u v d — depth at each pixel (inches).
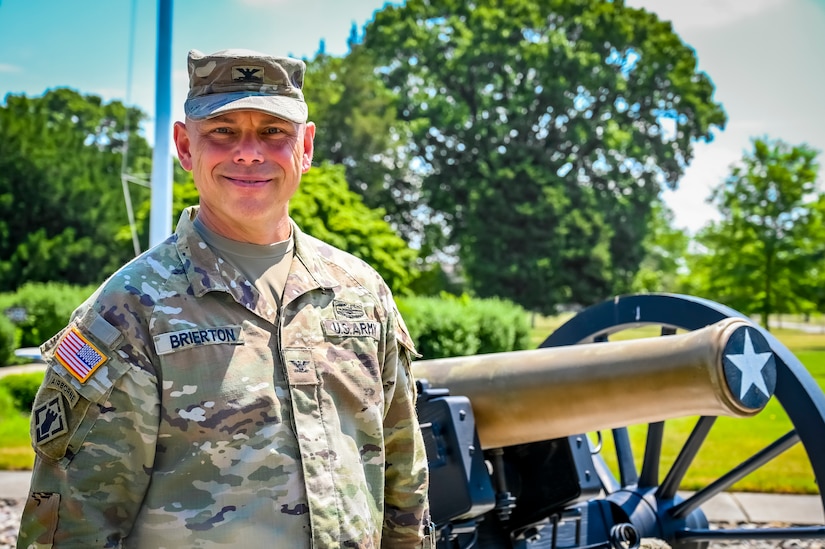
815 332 937.5
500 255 919.7
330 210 443.8
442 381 113.6
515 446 120.3
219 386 59.3
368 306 67.2
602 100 1010.1
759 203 830.5
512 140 992.9
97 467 57.2
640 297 127.9
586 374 102.1
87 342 58.1
